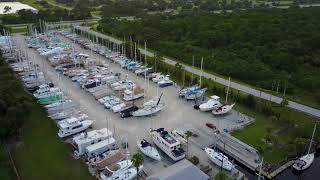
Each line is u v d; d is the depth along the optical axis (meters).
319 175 69.56
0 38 154.25
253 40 147.25
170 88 107.56
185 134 75.31
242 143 74.31
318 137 75.88
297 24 170.38
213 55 132.38
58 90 99.06
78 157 68.75
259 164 67.62
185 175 58.34
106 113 89.00
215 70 121.12
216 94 102.44
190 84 109.56
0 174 63.66
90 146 69.88
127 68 123.44
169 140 70.88
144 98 99.25
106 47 151.25
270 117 85.56
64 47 147.25
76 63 126.88
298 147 71.31
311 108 92.00
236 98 96.69
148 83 110.94
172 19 198.25
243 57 130.38
